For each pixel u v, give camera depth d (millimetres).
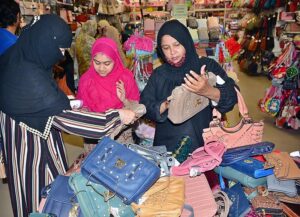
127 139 2035
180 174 1405
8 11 2570
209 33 3215
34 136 1431
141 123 2023
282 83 4316
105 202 1164
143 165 1148
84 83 2010
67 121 1368
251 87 7008
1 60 1425
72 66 3941
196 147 1664
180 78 1662
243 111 1663
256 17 8281
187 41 1604
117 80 1967
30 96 1311
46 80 1350
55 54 1387
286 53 4352
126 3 7969
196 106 1575
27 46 1350
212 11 9398
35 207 1531
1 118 1469
